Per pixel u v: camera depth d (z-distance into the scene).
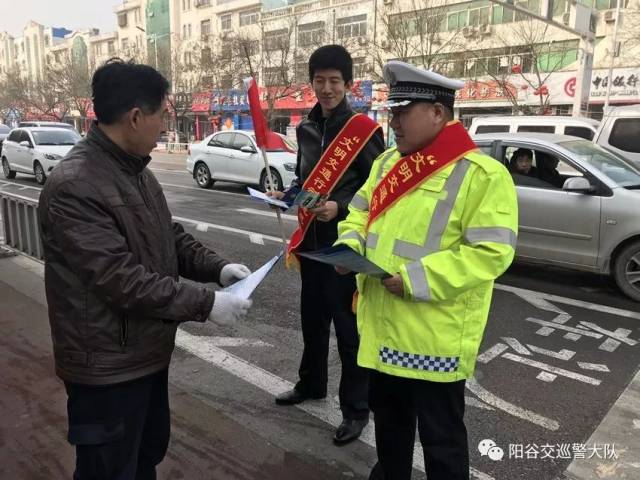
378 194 1.90
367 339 1.92
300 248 2.77
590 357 3.85
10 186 13.07
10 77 50.91
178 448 2.62
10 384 3.16
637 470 2.57
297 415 2.99
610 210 5.05
